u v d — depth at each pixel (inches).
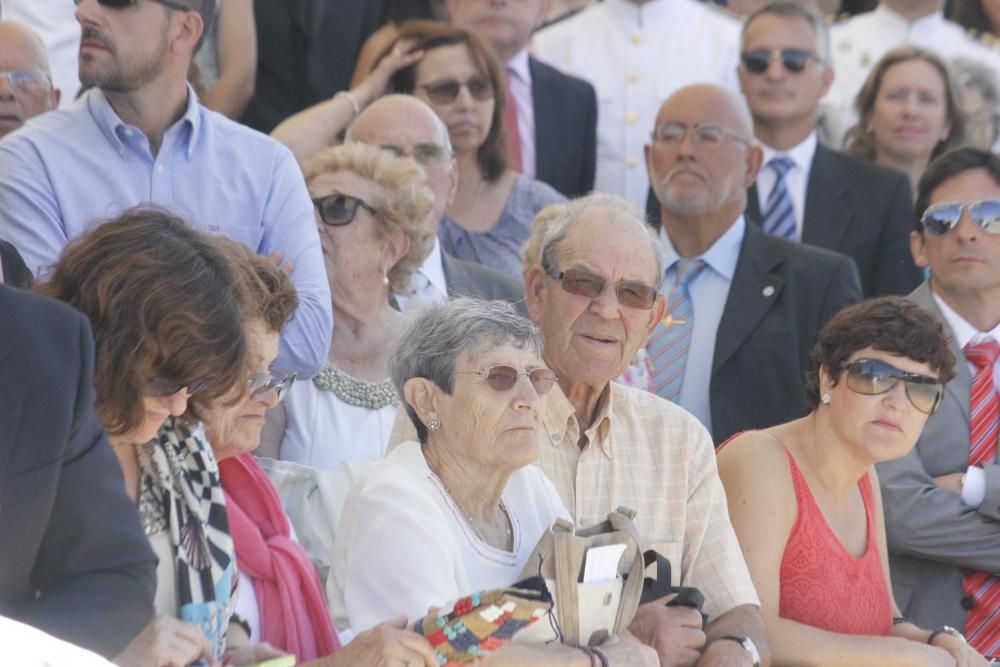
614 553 583.2
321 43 1089.4
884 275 1099.3
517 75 1131.9
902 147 1185.4
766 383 930.1
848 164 1122.0
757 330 940.6
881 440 721.6
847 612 717.9
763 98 1108.5
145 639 444.5
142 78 718.5
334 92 1097.4
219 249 502.3
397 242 781.9
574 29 1227.2
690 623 622.5
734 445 733.3
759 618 666.8
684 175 968.3
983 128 1222.9
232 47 1053.8
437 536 562.9
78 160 721.6
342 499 657.6
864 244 1099.9
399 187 783.7
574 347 672.4
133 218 495.8
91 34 711.1
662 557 640.4
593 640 579.2
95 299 476.1
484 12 1109.1
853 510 743.7
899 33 1307.8
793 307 948.0
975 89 1227.2
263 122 1088.2
